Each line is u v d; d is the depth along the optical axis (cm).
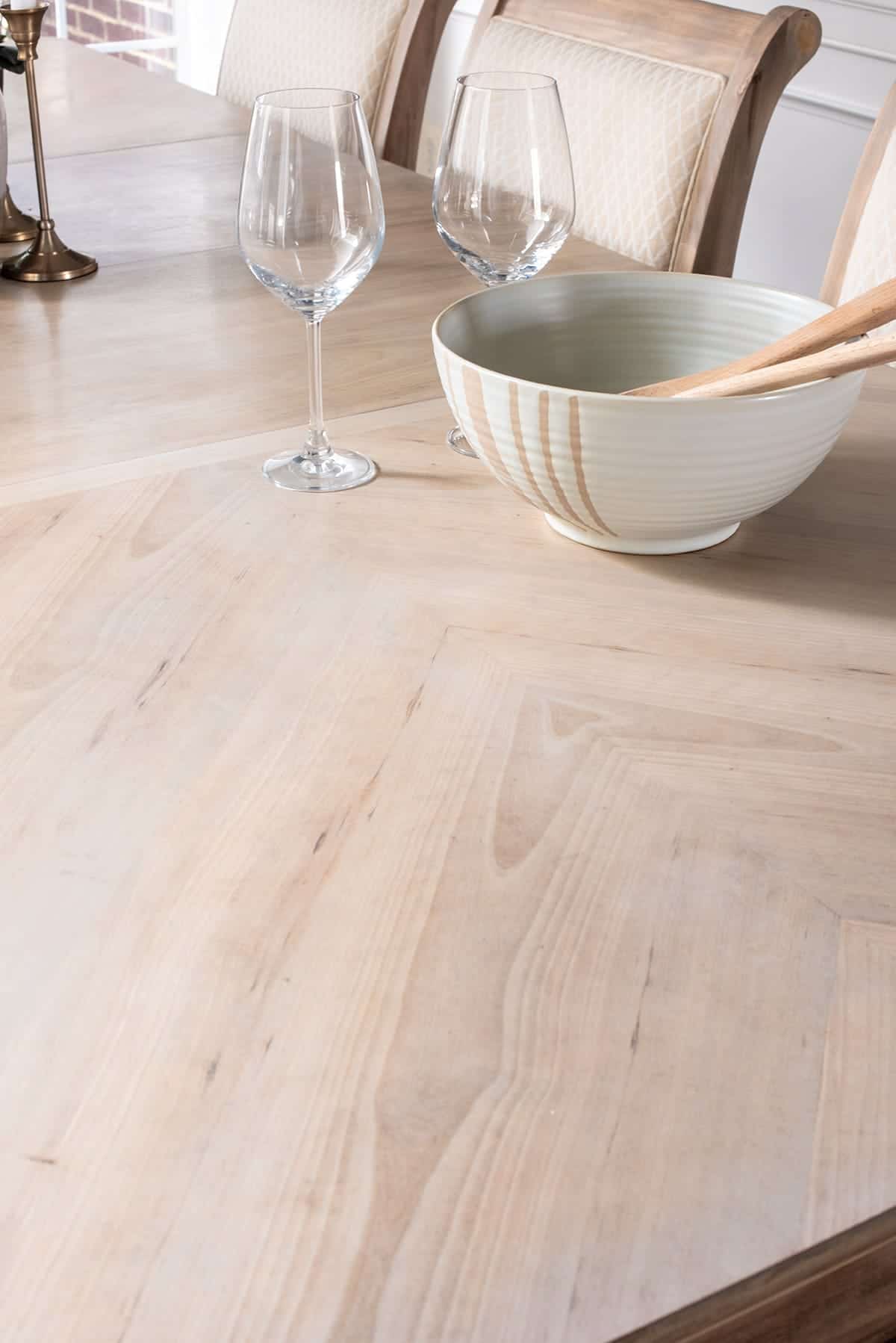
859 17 238
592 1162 44
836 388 71
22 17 113
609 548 81
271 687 68
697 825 59
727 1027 49
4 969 51
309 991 51
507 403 72
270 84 194
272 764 62
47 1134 45
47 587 76
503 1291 40
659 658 71
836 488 88
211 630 72
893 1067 48
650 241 149
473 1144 45
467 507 85
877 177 126
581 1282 41
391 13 177
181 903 55
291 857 57
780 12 139
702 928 54
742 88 140
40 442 92
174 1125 45
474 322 86
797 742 64
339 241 81
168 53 395
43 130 167
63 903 54
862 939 53
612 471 72
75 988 51
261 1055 48
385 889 55
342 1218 42
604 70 153
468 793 61
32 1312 40
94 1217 42
